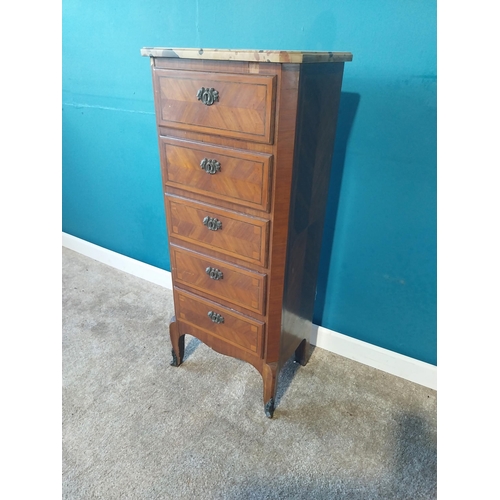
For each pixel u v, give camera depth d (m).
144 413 1.40
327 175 1.28
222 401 1.46
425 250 1.36
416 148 1.24
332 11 1.20
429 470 1.21
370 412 1.41
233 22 1.39
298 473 1.21
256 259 1.14
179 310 1.45
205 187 1.13
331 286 1.62
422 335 1.49
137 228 2.16
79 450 1.27
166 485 1.17
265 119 0.93
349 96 1.28
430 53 1.12
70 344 1.74
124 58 1.72
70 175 2.29
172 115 1.10
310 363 1.65
